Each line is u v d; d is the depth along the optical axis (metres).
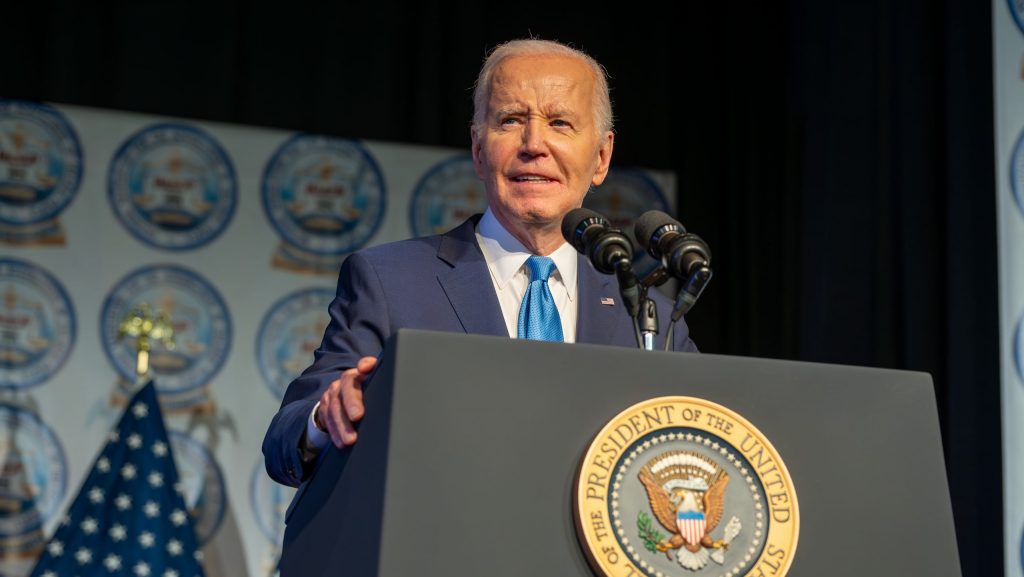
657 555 2.01
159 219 7.50
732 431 2.12
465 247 3.27
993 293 6.08
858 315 6.93
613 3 8.77
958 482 6.10
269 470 2.71
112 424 7.23
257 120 7.99
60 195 7.36
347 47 8.23
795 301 8.42
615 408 2.10
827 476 2.19
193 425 7.36
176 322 7.43
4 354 7.14
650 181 8.39
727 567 2.04
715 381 2.18
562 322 3.27
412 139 8.24
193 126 7.63
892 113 6.87
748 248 8.52
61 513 7.07
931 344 6.51
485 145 3.29
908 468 2.25
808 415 2.22
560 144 3.23
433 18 8.38
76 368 7.23
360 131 8.16
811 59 7.90
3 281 7.20
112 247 7.39
